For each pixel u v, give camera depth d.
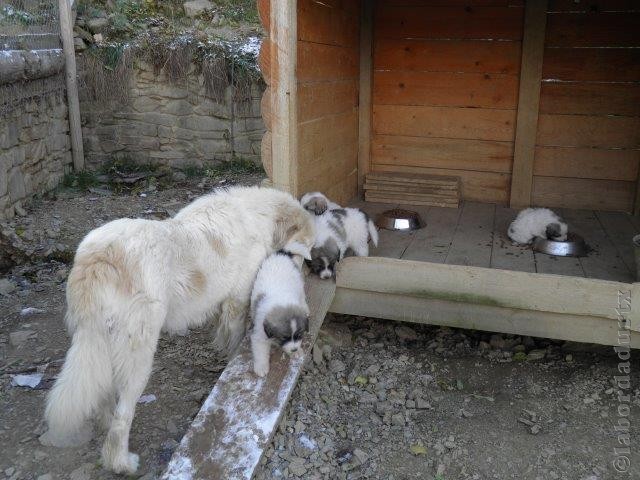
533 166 3.26
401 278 2.22
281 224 1.99
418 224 2.93
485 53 3.20
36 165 4.14
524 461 1.77
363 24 3.26
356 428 1.92
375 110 3.42
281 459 1.76
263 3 2.14
